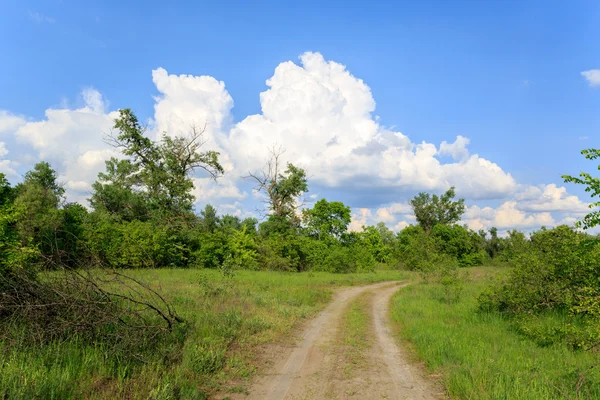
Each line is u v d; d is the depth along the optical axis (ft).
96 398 17.12
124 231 96.22
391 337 37.09
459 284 73.56
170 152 126.93
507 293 41.78
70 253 27.17
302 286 74.02
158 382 19.38
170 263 111.55
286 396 20.39
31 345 21.31
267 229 167.94
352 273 137.08
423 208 259.60
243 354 27.43
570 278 37.17
